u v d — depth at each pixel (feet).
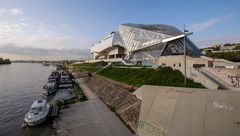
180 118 80.38
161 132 83.15
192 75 125.80
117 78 206.39
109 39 410.72
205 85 110.52
